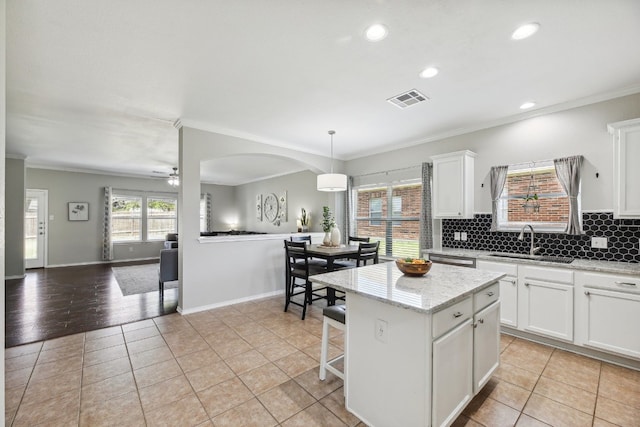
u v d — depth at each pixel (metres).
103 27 1.85
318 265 3.79
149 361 2.46
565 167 2.98
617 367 2.33
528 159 3.29
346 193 5.45
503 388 2.06
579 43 2.03
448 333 1.55
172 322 3.35
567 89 2.72
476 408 1.85
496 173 3.52
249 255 4.21
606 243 2.77
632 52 2.13
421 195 4.22
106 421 1.75
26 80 2.54
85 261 7.34
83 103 3.04
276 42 2.03
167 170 7.28
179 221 3.73
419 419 1.44
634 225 2.64
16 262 5.62
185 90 2.76
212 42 2.02
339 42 2.03
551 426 1.70
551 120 3.13
